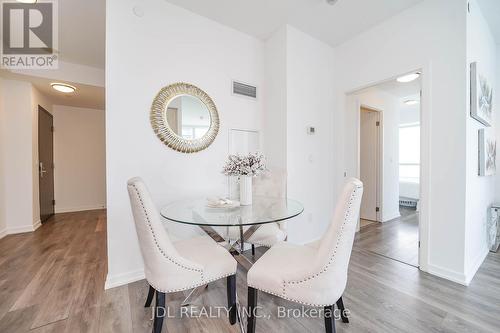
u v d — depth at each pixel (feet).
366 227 11.72
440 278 6.54
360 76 9.09
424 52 7.06
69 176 15.30
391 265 7.39
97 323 4.69
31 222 11.10
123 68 6.36
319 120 9.68
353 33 9.05
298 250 4.94
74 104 14.83
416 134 17.37
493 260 7.61
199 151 7.82
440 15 6.70
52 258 7.87
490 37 8.55
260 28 8.73
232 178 8.50
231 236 7.13
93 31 8.42
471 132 6.59
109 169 6.16
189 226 7.50
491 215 8.64
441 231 6.66
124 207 6.38
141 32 6.66
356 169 11.19
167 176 7.18
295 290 3.87
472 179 6.74
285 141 8.64
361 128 13.52
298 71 8.89
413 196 16.58
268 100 9.39
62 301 5.43
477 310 5.07
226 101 8.52
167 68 7.15
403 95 13.60
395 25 7.85
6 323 4.65
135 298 5.60
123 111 6.37
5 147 10.48
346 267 3.99
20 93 10.81
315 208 9.62
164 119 7.07
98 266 7.26
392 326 4.60
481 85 7.11
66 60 10.63
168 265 4.03
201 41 7.89
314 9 7.63
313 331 4.52
